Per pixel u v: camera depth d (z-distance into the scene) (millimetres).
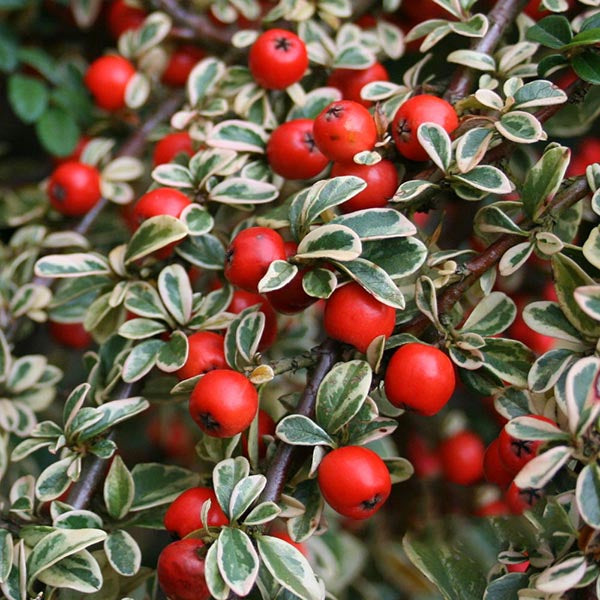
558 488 193
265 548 186
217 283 223
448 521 236
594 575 181
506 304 199
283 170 215
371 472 187
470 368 194
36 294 237
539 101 196
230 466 192
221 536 185
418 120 198
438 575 203
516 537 194
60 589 203
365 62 227
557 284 192
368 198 200
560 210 195
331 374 193
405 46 246
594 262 188
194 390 192
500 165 205
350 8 238
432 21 220
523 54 213
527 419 183
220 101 230
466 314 212
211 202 220
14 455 203
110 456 204
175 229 208
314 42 233
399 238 195
